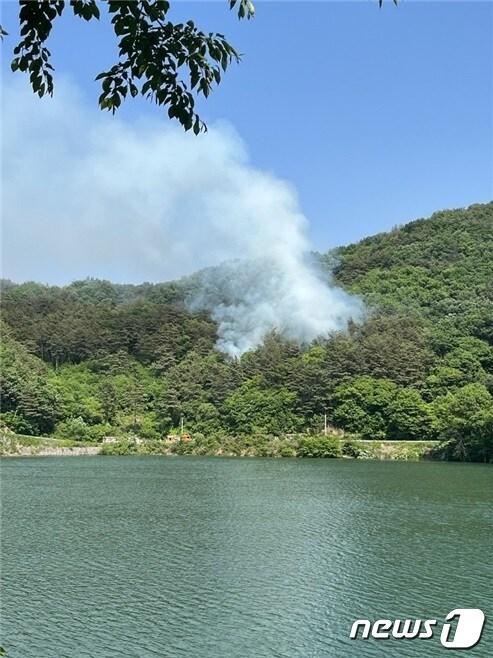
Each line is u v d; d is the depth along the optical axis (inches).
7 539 2082.9
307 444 5551.2
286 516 2512.3
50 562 1793.8
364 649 1213.1
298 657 1168.8
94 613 1384.1
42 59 403.9
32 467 4566.9
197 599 1476.4
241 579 1635.1
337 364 6309.1
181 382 6825.8
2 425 5954.7
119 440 6082.7
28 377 6515.8
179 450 5876.0
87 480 3737.7
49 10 386.0
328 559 1831.9
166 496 3058.6
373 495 3090.6
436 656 1185.4
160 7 391.9
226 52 410.0
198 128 422.3
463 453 5088.6
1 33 395.9
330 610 1409.9
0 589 1545.3
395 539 2095.2
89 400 6879.9
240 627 1311.5
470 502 2869.1
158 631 1284.4
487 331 7047.2
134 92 420.5
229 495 3095.5
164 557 1849.2
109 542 2041.1
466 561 1814.7
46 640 1238.3
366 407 5925.2
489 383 5925.2
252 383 6628.9
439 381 6131.9
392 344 6496.1
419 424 5713.6
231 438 5949.8
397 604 1455.5
